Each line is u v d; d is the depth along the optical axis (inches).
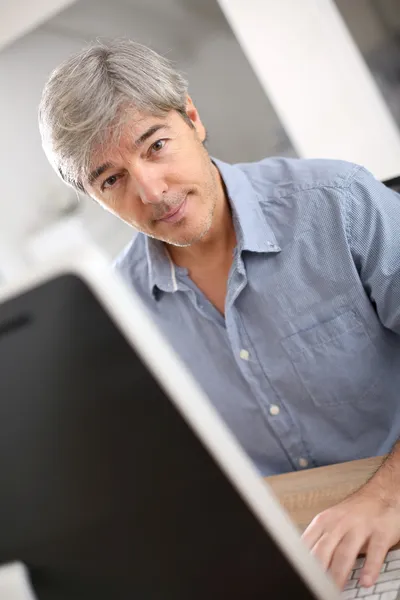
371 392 54.8
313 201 53.7
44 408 22.0
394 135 137.6
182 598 23.9
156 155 48.3
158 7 140.3
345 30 132.3
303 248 53.8
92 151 47.9
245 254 54.9
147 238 57.3
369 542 34.1
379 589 31.7
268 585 23.0
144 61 48.1
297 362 54.9
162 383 20.4
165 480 21.9
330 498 43.6
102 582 24.3
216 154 148.9
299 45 134.8
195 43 142.9
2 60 157.5
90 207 162.7
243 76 142.0
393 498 36.3
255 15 135.1
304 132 141.6
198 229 50.8
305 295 54.1
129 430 21.4
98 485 22.6
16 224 167.0
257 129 144.8
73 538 23.8
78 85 47.2
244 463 21.6
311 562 22.9
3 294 21.0
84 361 20.8
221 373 58.5
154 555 23.3
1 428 22.9
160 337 20.5
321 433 56.4
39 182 164.2
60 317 20.6
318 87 137.6
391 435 55.6
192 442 21.1
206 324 58.0
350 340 54.1
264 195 56.1
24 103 159.5
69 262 19.8
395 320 52.3
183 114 50.2
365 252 52.3
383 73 133.1
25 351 21.5
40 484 23.3
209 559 23.0
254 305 55.4
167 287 57.7
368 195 52.5
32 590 25.3
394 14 127.5
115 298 19.9
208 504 22.0
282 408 56.5
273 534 22.1
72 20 147.9
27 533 24.4
